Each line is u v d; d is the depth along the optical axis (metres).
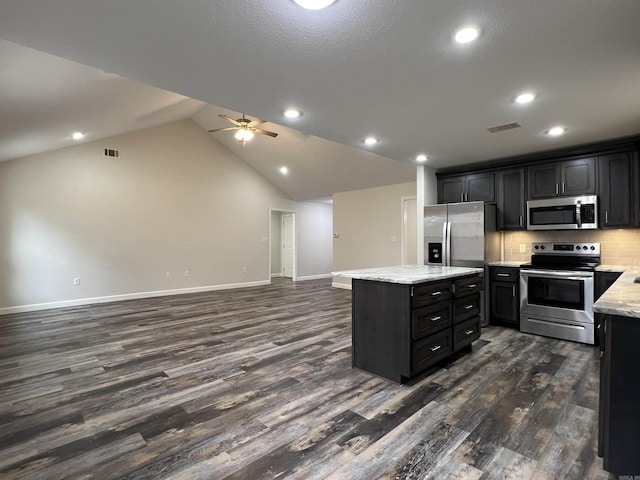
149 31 1.67
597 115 2.89
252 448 1.87
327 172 7.42
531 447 1.86
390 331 2.78
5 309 5.25
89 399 2.46
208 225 7.66
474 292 3.43
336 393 2.54
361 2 1.46
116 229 6.36
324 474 1.66
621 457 1.57
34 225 5.52
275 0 1.43
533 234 4.48
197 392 2.57
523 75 2.17
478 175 4.69
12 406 2.36
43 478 1.64
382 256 7.39
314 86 2.32
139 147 6.66
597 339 3.54
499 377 2.80
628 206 3.54
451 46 1.83
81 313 5.29
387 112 2.82
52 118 3.90
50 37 1.71
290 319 4.92
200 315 5.17
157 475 1.66
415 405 2.35
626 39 1.76
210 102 2.60
